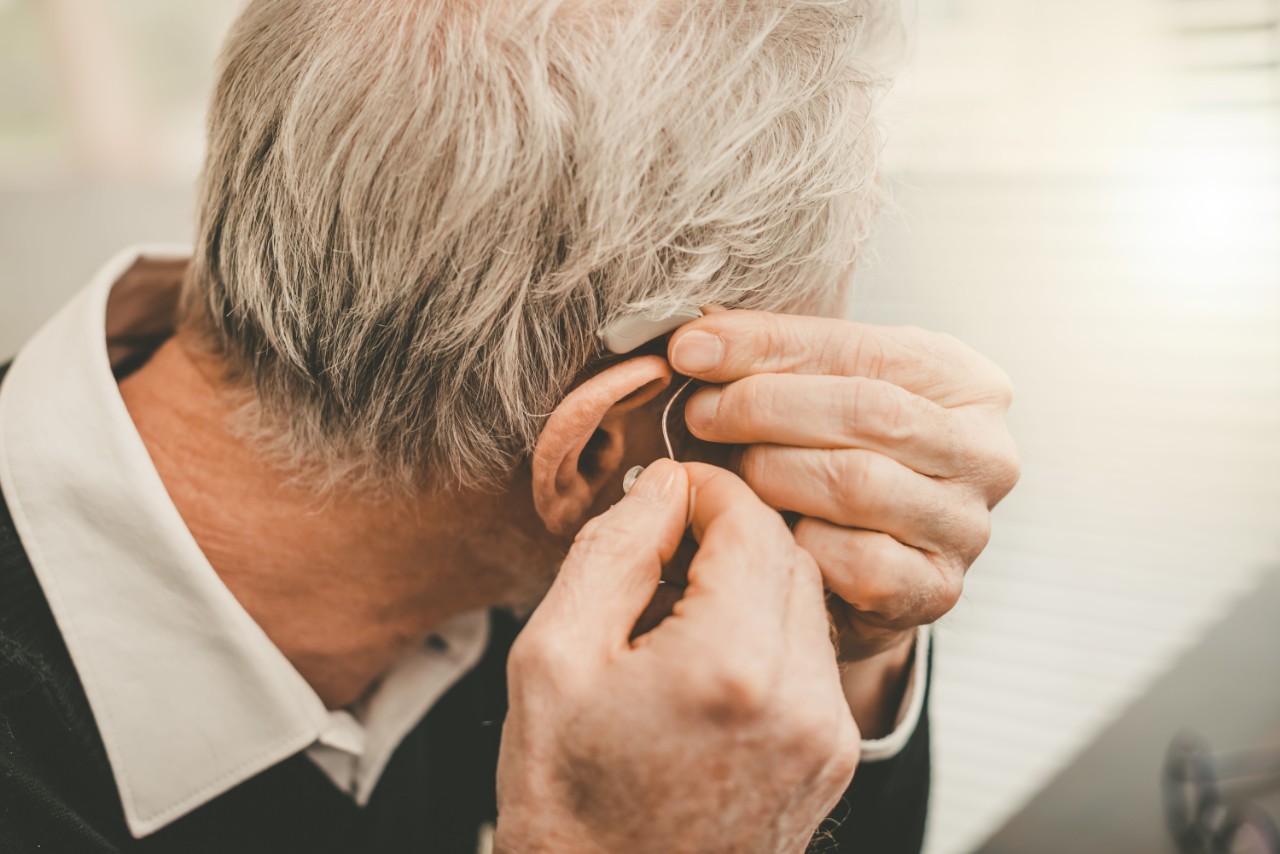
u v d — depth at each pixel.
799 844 0.43
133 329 0.70
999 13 1.68
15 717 0.48
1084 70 1.66
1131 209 1.67
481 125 0.42
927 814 0.74
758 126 0.44
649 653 0.39
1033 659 1.75
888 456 0.44
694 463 0.47
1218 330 1.68
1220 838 1.47
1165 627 1.74
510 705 0.42
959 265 1.74
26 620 0.50
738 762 0.39
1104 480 1.76
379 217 0.43
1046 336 1.74
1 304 2.14
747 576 0.40
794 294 0.49
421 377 0.47
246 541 0.55
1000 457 0.46
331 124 0.43
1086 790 1.61
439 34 0.42
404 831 0.78
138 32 2.10
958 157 1.73
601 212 0.42
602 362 0.47
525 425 0.48
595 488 0.52
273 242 0.46
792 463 0.45
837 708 0.40
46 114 2.17
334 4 0.44
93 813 0.53
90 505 0.51
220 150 0.48
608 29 0.42
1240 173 1.62
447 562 0.57
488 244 0.43
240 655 0.53
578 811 0.41
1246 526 1.72
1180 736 1.63
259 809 0.59
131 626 0.52
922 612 0.47
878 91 0.51
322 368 0.48
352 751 0.61
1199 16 1.61
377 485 0.51
